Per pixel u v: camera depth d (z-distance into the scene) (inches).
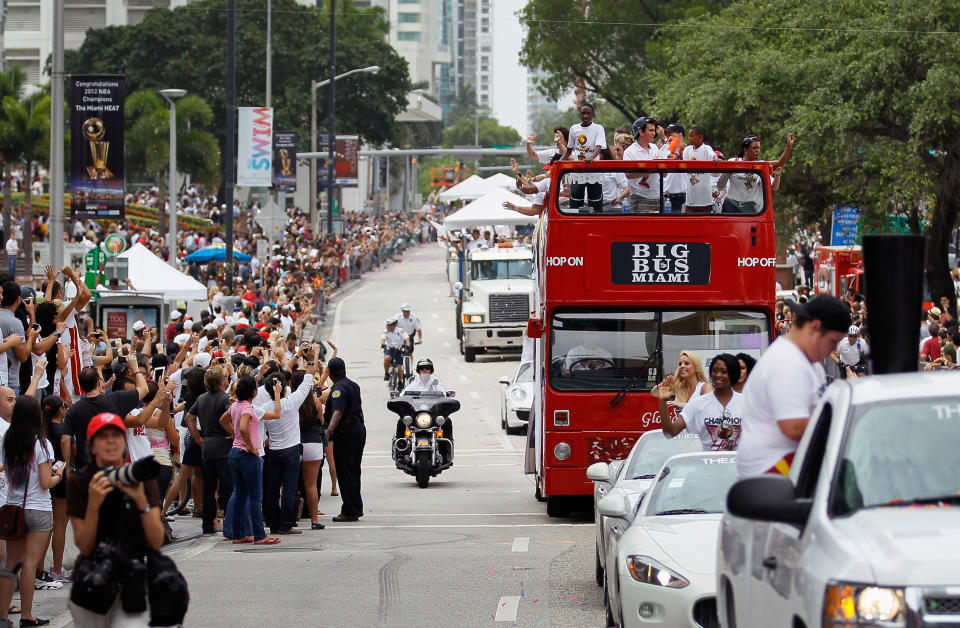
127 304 1824.6
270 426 1091.9
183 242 4296.3
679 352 1125.1
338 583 856.3
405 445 1498.5
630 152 1190.3
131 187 6063.0
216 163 4906.5
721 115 2363.4
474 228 3700.8
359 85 6599.4
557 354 1135.6
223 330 1525.6
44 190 5536.4
